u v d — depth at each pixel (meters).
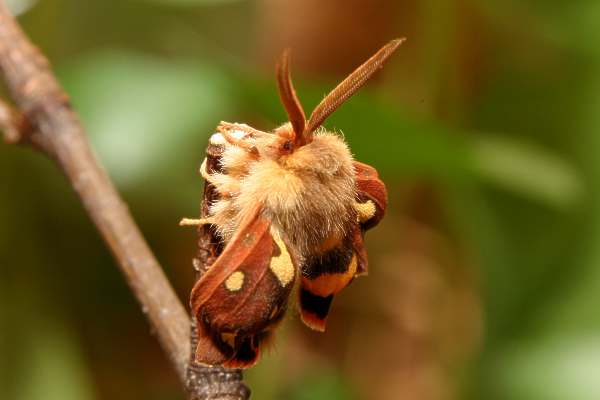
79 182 0.34
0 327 0.45
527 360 0.43
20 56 0.34
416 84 0.49
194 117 0.39
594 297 0.43
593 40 0.44
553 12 0.44
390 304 0.54
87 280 0.51
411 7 0.52
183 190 0.49
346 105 0.36
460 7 0.47
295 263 0.30
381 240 0.53
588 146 0.45
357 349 0.56
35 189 0.47
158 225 0.52
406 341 0.55
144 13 0.54
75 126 0.34
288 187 0.30
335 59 0.54
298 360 0.54
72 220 0.49
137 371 0.54
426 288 0.53
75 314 0.50
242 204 0.30
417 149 0.38
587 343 0.43
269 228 0.30
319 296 0.30
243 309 0.30
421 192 0.53
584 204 0.44
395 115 0.37
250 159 0.30
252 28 0.56
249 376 0.44
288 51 0.29
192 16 0.55
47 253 0.48
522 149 0.41
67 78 0.40
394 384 0.55
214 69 0.40
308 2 0.54
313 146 0.30
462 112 0.48
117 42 0.54
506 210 0.45
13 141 0.34
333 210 0.30
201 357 0.30
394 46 0.30
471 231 0.46
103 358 0.53
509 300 0.45
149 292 0.33
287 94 0.30
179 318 0.32
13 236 0.46
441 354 0.53
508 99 0.48
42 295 0.47
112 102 0.39
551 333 0.44
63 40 0.53
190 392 0.31
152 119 0.39
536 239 0.45
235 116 0.48
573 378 0.42
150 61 0.40
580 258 0.44
